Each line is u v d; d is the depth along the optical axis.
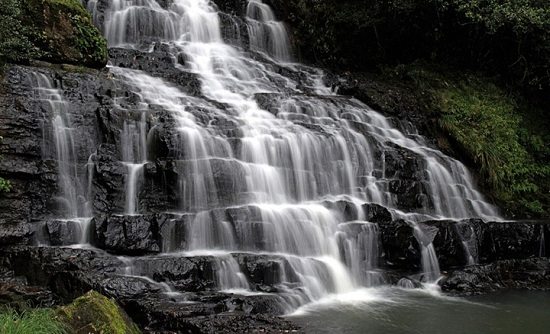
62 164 10.30
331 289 9.62
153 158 10.91
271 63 18.45
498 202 15.03
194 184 10.58
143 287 7.87
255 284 8.84
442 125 16.33
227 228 9.80
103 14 16.28
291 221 10.27
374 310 8.89
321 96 16.03
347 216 11.12
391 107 16.41
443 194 13.88
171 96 13.00
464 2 18.56
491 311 9.16
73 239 9.16
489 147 16.06
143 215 9.30
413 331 8.04
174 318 7.30
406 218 12.09
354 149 13.34
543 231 12.53
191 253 9.30
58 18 12.91
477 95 18.75
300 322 8.04
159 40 17.08
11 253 8.52
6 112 10.15
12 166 9.65
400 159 13.67
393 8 19.62
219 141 11.48
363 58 21.11
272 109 13.99
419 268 10.88
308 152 12.53
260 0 20.75
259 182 11.39
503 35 19.12
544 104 19.42
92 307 6.17
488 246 11.82
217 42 18.38
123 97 12.00
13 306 7.41
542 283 11.08
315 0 20.86
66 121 10.63
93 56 13.37
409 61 20.94
